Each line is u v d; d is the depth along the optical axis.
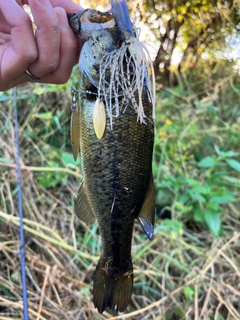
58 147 0.68
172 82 0.85
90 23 0.26
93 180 0.27
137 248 0.55
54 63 0.27
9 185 0.57
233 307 0.48
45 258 0.54
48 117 0.63
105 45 0.25
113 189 0.27
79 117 0.27
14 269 0.50
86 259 0.54
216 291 0.49
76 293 0.48
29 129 0.65
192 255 0.58
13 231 0.54
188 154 0.73
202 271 0.51
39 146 0.65
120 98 0.25
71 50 0.27
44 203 0.59
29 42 0.26
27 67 0.27
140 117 0.25
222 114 0.84
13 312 0.47
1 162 0.58
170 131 0.72
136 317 0.49
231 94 0.87
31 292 0.48
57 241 0.53
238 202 0.67
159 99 0.79
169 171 0.66
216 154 0.75
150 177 0.28
